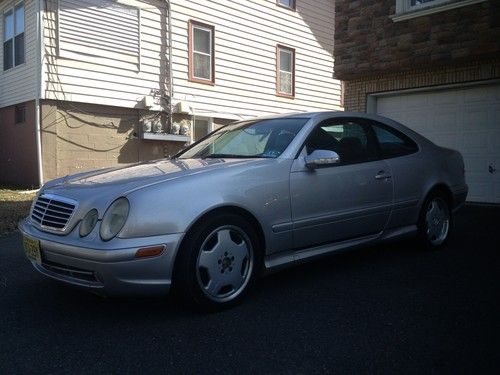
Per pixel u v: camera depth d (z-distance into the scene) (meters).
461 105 9.15
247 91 15.55
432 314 3.63
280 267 4.07
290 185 4.05
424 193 5.26
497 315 3.60
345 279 4.49
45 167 11.35
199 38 14.19
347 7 10.02
